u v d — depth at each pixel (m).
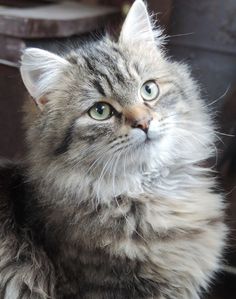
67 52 0.39
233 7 0.51
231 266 0.42
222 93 0.52
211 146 0.38
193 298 0.34
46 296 0.33
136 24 0.36
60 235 0.33
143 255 0.31
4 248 0.34
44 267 0.33
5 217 0.35
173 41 0.54
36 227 0.34
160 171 0.35
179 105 0.34
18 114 0.48
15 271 0.34
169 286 0.32
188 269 0.33
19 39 0.46
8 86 0.48
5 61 0.47
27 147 0.36
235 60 0.52
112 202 0.33
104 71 0.33
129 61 0.34
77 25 0.50
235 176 0.43
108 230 0.32
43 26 0.47
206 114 0.38
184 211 0.34
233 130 0.44
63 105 0.33
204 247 0.34
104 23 0.54
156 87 0.34
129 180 0.33
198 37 0.53
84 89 0.33
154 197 0.34
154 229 0.33
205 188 0.36
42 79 0.33
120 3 0.59
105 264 0.31
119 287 0.31
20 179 0.37
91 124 0.32
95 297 0.32
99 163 0.32
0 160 0.41
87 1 0.61
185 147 0.36
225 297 0.42
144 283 0.32
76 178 0.33
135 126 0.32
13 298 0.34
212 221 0.35
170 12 0.52
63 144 0.33
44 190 0.33
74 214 0.33
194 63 0.54
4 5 0.53
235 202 0.42
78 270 0.32
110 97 0.32
